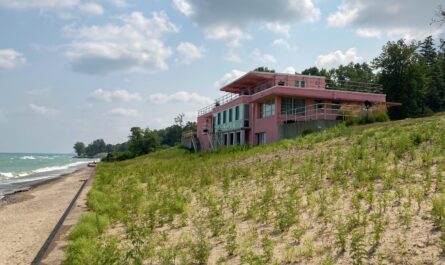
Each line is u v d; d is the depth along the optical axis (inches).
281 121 1392.7
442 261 247.0
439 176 425.7
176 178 855.1
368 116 1077.1
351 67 3122.5
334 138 909.2
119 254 324.2
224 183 648.4
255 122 1567.4
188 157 1632.6
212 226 394.0
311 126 1184.8
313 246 308.3
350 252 261.7
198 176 834.2
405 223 319.9
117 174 1230.9
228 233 363.9
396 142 661.9
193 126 4626.0
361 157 639.1
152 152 3326.8
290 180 589.9
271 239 341.4
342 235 299.4
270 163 796.6
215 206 480.1
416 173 483.5
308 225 362.3
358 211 354.3
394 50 2150.6
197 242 340.8
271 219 402.3
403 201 381.1
